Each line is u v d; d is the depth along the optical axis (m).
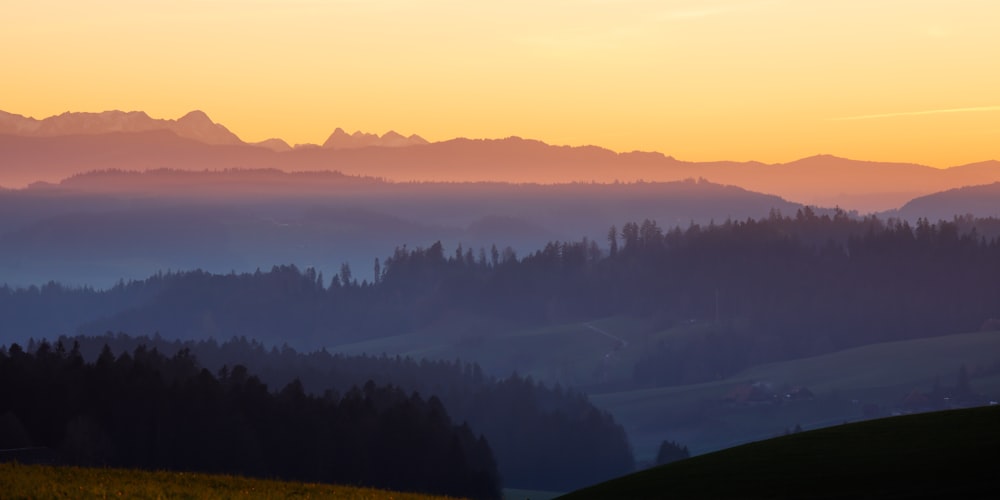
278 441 174.38
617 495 65.62
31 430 170.88
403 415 180.50
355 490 71.25
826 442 69.31
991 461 57.06
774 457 67.81
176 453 169.38
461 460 177.62
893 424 71.81
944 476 55.69
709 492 61.62
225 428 169.38
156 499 60.09
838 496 55.38
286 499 64.75
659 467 73.00
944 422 69.50
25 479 63.22
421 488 174.62
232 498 62.84
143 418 173.75
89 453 156.12
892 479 56.94
